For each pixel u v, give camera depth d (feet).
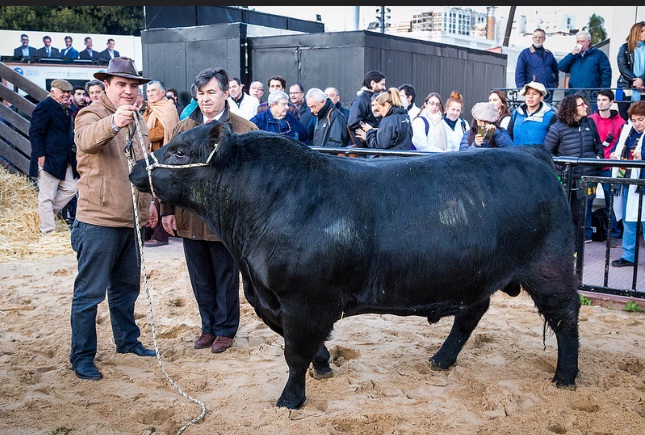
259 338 17.92
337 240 12.54
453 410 13.57
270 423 12.92
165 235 29.19
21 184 34.01
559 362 14.58
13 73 35.42
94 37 61.11
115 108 15.12
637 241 20.26
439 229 12.94
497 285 13.74
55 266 25.77
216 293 17.07
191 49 42.16
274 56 40.11
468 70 47.65
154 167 13.52
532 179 13.80
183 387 14.70
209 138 13.16
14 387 14.40
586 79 35.99
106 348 17.10
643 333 18.24
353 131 28.96
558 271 13.98
